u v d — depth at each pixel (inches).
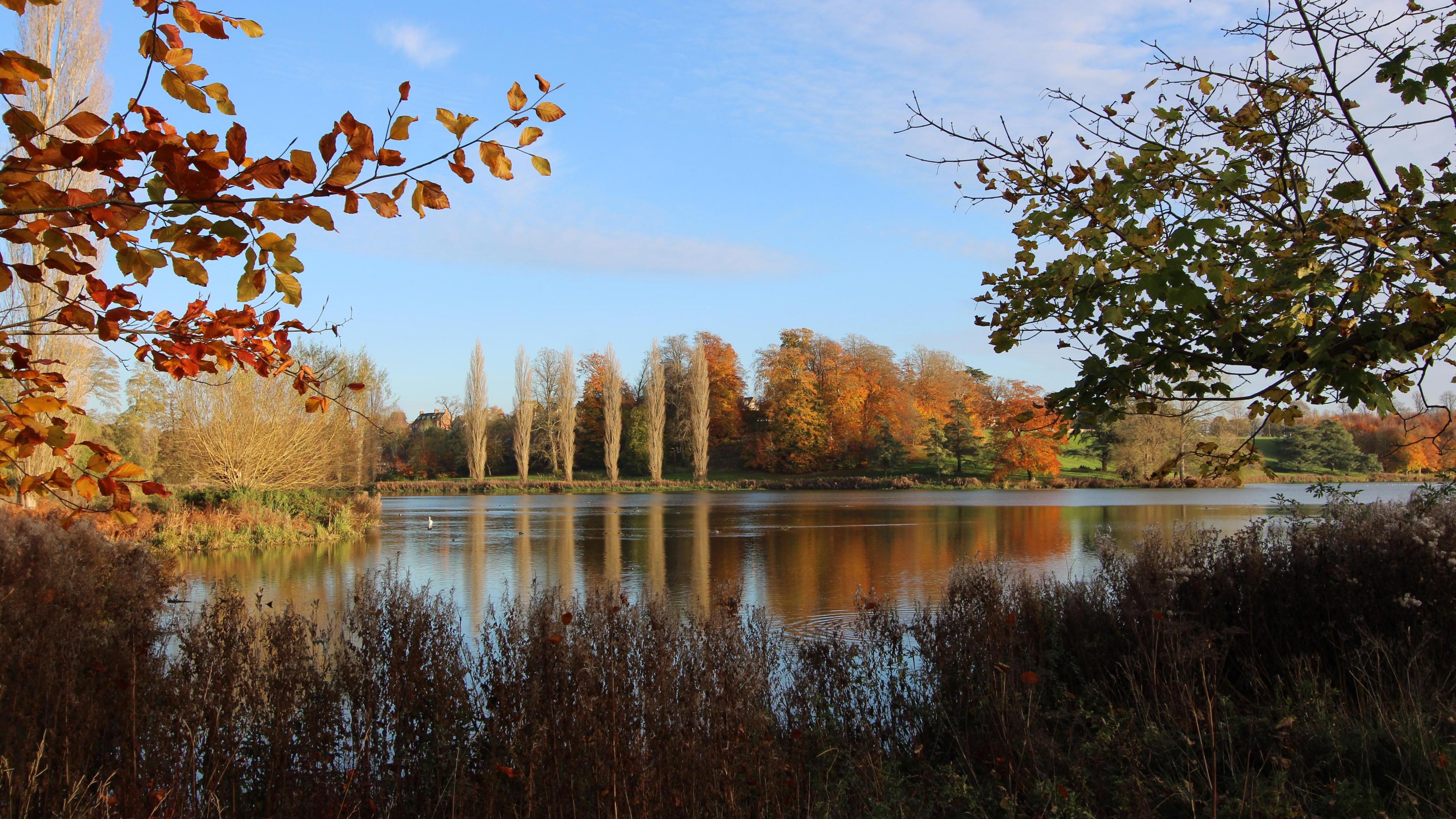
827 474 2316.7
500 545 845.8
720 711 167.0
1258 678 195.5
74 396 658.8
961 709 203.3
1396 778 146.8
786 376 2329.0
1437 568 195.6
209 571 634.2
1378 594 204.4
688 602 465.7
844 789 165.6
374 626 199.0
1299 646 205.9
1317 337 105.7
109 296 86.2
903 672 226.8
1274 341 106.0
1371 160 121.7
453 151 76.4
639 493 2086.6
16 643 165.9
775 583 553.0
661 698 164.9
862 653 238.5
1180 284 102.9
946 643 225.5
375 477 2068.2
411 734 176.4
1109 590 261.7
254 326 97.0
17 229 71.1
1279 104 125.9
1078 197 130.5
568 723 163.6
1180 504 1277.1
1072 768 160.1
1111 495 1610.5
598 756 157.4
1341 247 116.5
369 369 1341.0
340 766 178.2
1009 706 187.0
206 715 170.6
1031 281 130.1
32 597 201.8
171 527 776.9
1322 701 174.1
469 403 2317.9
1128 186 113.0
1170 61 134.0
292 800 161.2
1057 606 256.8
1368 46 121.6
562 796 156.0
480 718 183.3
